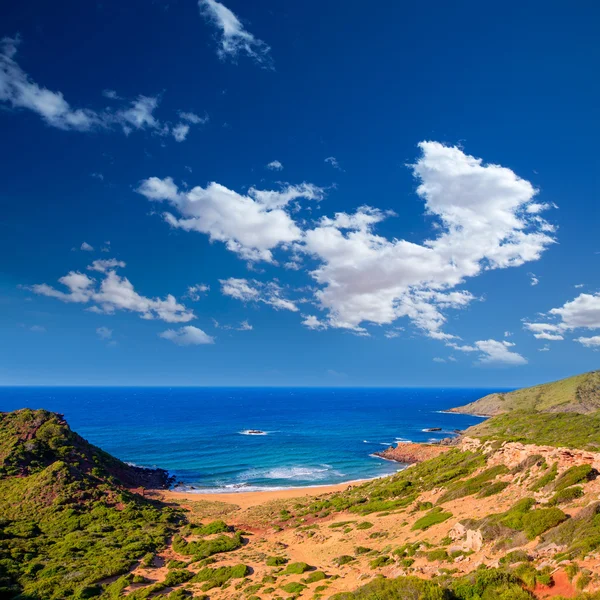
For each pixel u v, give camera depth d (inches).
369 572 1418.6
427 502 2107.5
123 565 1759.4
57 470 2822.3
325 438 6663.4
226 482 3966.5
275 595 1371.8
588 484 1432.1
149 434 6879.9
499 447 2420.0
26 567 1736.0
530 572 923.4
